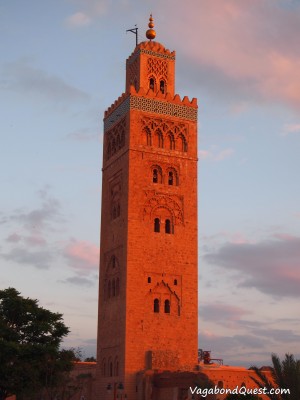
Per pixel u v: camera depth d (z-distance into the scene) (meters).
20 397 88.81
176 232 92.06
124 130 94.75
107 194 97.69
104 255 95.31
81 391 94.88
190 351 88.12
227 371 82.19
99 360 91.62
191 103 98.38
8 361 75.62
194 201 94.69
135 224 89.88
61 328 81.81
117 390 85.06
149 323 86.94
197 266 92.19
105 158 100.25
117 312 88.75
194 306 90.25
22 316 80.69
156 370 83.06
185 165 95.50
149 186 92.12
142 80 97.31
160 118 95.38
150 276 88.75
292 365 55.66
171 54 100.56
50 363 78.25
